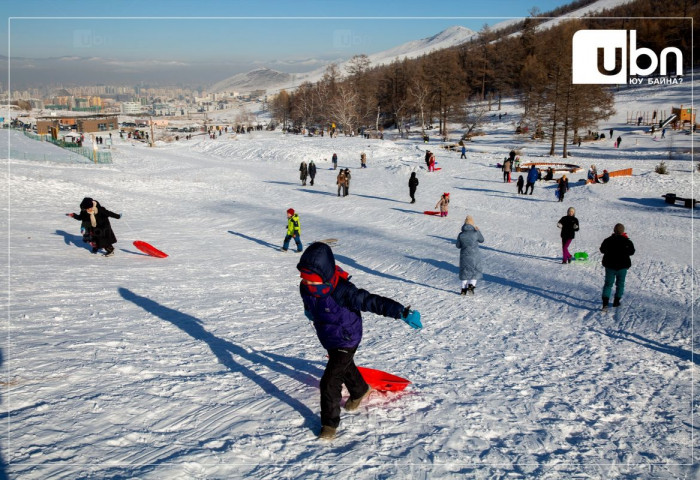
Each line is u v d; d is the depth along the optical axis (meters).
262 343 6.65
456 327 8.38
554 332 8.27
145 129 134.62
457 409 4.88
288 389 5.05
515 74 110.06
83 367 5.17
